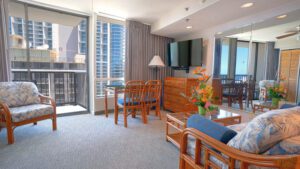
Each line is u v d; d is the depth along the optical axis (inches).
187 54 156.3
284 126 34.8
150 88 127.1
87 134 102.2
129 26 155.1
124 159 75.4
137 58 163.2
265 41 108.5
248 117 120.6
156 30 156.2
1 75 107.3
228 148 38.6
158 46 177.0
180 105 145.5
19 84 107.3
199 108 88.6
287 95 100.3
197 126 54.1
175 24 133.3
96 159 74.7
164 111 164.4
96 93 149.9
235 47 126.0
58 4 122.3
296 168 27.1
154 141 94.5
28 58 124.8
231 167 38.6
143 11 133.6
